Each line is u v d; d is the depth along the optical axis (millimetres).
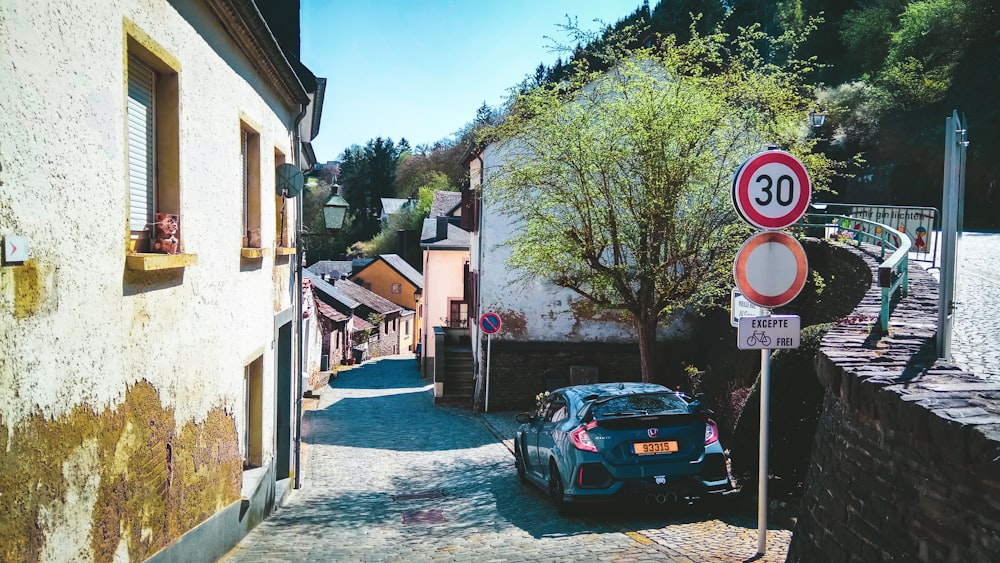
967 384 4012
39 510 3836
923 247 16469
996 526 2998
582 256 13133
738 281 5832
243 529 8352
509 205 14234
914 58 36906
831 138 36219
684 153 12250
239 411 8164
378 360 49312
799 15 40719
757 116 12906
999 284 12344
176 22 5980
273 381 10508
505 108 14258
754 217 5852
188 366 6328
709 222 12820
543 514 9328
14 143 3600
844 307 12383
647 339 13500
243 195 9180
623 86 13047
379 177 90938
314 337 29781
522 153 15180
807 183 5867
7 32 3541
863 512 4121
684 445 8453
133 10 5074
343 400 25938
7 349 3553
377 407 23797
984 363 6848
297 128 12719
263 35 8164
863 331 5844
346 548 7715
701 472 8367
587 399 9312
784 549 6465
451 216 38688
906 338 5516
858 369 4441
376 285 64750
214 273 7141
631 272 13469
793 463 8344
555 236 13320
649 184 12383
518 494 10992
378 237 78812
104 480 4602
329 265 74250
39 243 3834
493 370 21188
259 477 9430
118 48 4797
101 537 4559
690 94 12664
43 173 3875
